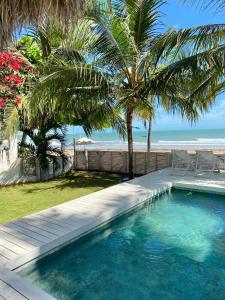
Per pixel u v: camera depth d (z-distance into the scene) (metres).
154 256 3.96
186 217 5.47
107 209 5.14
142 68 7.33
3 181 8.16
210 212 5.72
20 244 3.71
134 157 9.98
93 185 8.30
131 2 7.29
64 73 6.95
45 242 3.76
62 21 2.80
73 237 4.15
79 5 2.73
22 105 7.66
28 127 8.75
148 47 7.45
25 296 2.59
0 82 7.43
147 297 3.03
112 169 10.39
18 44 9.67
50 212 5.02
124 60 7.52
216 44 6.23
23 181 8.70
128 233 4.76
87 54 7.55
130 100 7.58
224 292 3.12
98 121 8.95
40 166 9.06
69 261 3.83
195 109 8.40
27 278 3.39
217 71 6.60
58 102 7.79
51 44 8.94
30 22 2.76
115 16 7.13
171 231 4.82
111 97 8.00
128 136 8.68
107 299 3.00
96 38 7.07
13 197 6.87
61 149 9.88
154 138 42.16
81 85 7.49
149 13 7.33
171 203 6.37
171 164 9.32
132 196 6.00
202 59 6.07
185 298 3.03
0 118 7.61
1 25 2.68
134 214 5.69
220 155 8.93
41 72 8.30
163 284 3.29
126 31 7.22
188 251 4.08
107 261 3.83
